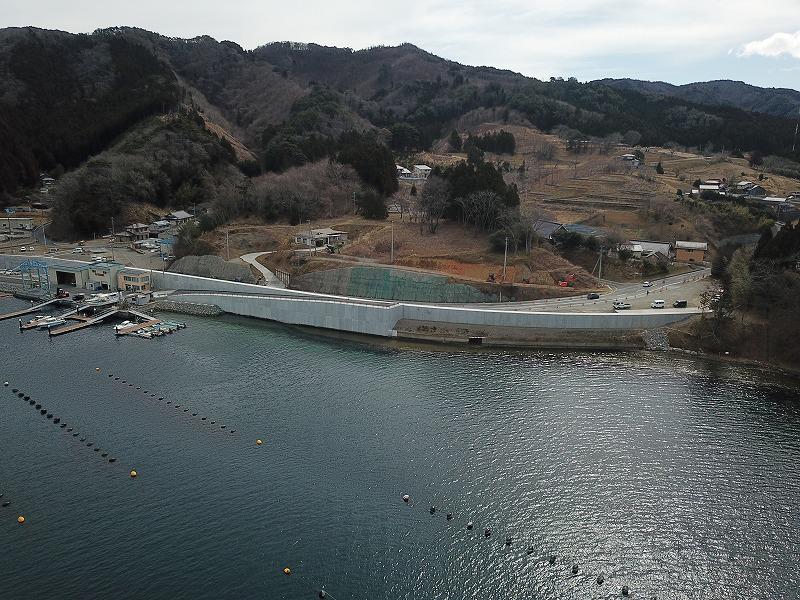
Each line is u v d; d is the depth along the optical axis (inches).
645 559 2229.3
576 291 4913.9
